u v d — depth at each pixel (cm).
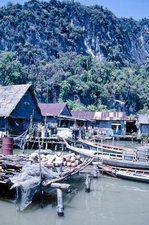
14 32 11450
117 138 3891
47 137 2000
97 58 14800
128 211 766
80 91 8331
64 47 13488
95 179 1166
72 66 9575
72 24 15688
